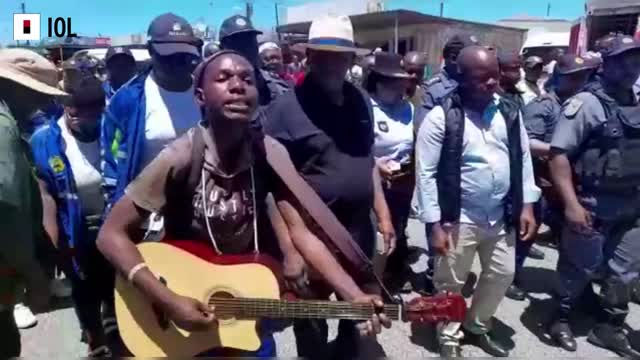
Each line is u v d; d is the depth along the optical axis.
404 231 4.72
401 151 4.31
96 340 3.20
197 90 1.91
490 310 3.61
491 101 3.31
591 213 3.57
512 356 3.67
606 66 3.44
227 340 2.01
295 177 2.08
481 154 3.29
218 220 1.93
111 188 2.92
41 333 3.83
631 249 3.62
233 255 2.05
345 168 2.73
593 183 3.54
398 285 4.77
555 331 3.84
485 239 3.42
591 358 3.66
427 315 2.09
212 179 1.91
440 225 3.40
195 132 1.90
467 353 3.70
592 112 3.44
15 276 2.03
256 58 3.64
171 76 2.95
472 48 3.27
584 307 4.34
